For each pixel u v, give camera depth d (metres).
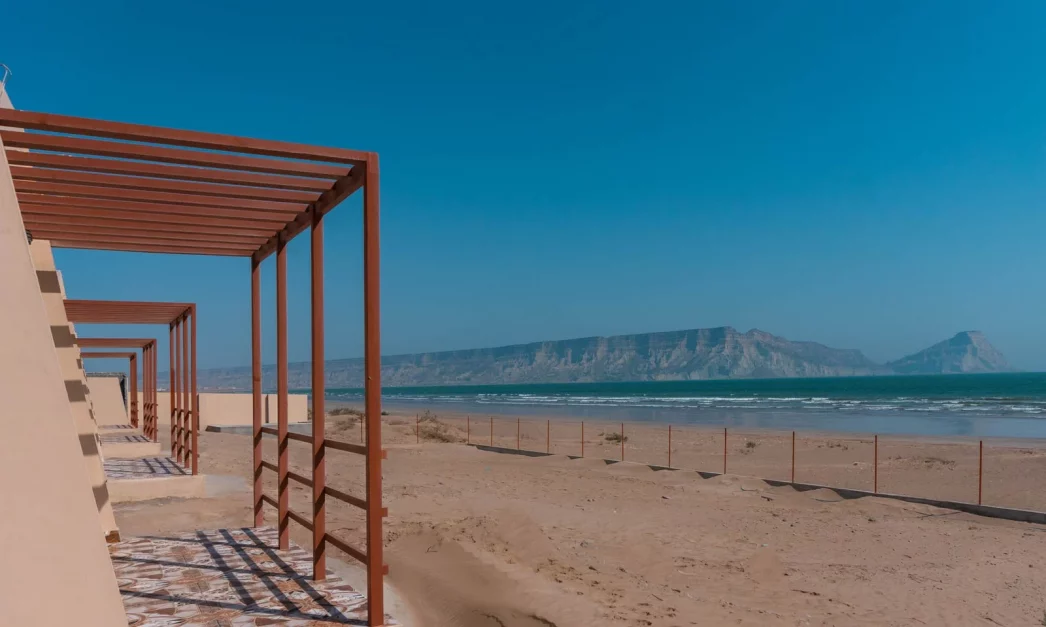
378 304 4.30
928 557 9.22
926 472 16.88
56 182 4.62
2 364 2.57
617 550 9.14
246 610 4.66
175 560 5.98
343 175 4.50
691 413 53.53
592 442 27.39
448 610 6.11
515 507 12.36
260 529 7.26
